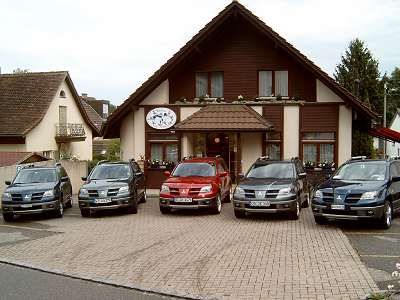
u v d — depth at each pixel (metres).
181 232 12.35
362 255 9.48
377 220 12.21
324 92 22.31
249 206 13.95
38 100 34.16
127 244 11.03
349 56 48.84
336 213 12.28
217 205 15.66
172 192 15.47
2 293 7.56
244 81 23.42
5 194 15.76
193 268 8.74
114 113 23.44
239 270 8.51
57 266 9.27
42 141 34.00
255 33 23.34
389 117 69.31
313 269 8.42
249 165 22.86
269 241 10.89
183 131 21.41
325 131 21.98
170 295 7.34
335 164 21.88
